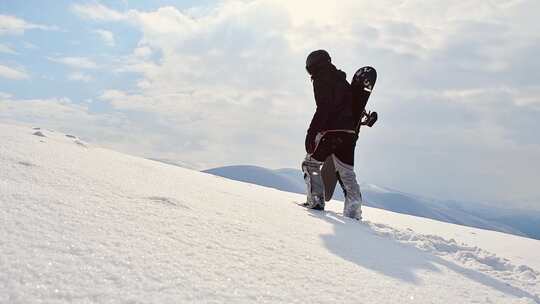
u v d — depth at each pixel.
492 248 4.01
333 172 4.01
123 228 1.59
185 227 1.80
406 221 5.30
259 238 1.90
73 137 5.23
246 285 1.31
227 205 2.64
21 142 3.33
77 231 1.44
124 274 1.19
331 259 1.83
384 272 1.83
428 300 1.55
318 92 3.83
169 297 1.10
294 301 1.26
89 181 2.29
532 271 2.65
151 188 2.57
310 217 3.03
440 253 2.77
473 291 1.83
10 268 1.07
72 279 1.09
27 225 1.39
